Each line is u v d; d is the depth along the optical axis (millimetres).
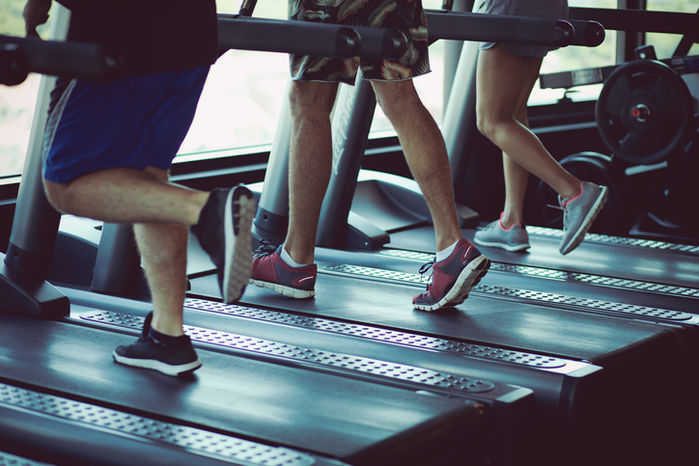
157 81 1775
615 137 4141
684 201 4285
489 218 4734
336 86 2619
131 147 1771
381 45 1906
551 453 2061
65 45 1479
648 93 3979
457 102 4133
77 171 1731
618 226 4199
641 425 2312
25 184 2537
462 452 1788
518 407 1891
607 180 4195
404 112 2445
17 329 2320
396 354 2254
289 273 2752
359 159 3609
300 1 2463
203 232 1666
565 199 3012
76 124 1718
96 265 2902
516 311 2676
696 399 2551
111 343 2221
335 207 3611
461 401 1861
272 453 1577
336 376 2006
